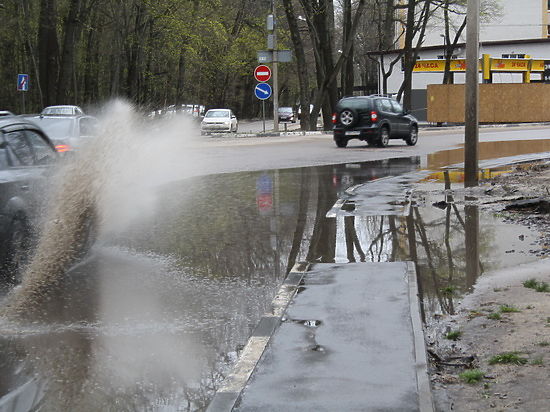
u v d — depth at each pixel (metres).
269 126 59.78
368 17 68.69
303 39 58.91
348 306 5.85
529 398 3.89
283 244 8.84
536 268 7.05
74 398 4.15
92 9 47.47
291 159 22.42
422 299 6.12
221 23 56.72
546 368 4.30
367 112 27.05
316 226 10.08
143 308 6.07
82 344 5.11
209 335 5.32
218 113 46.53
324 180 16.25
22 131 7.62
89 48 51.56
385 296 6.12
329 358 4.60
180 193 13.95
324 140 33.03
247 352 4.81
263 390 4.09
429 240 8.83
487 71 52.69
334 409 3.80
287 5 40.56
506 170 17.03
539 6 81.31
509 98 50.34
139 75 51.91
